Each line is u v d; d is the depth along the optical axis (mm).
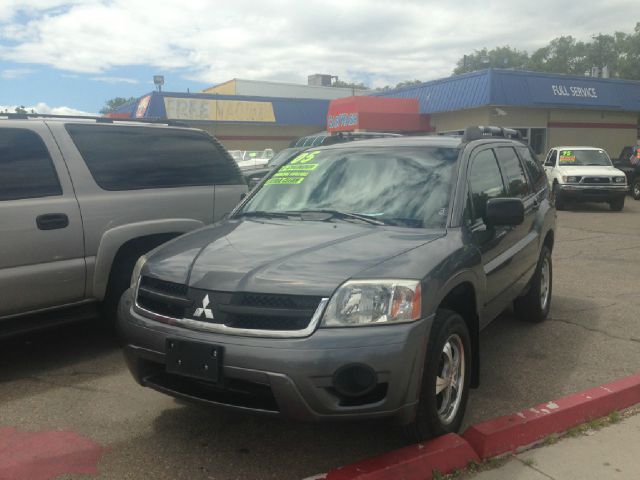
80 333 5625
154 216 5355
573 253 10203
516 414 3691
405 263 3168
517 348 5258
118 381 4480
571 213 16938
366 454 3424
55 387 4367
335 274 3047
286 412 2902
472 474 3227
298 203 4320
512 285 4871
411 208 3922
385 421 3467
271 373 2863
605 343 5371
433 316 3115
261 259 3258
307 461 3363
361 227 3771
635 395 4148
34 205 4582
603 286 7613
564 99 26812
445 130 29172
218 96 33719
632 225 14016
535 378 4566
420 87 29969
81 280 4879
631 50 71688
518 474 3232
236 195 6082
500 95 25328
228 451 3469
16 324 4629
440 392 3465
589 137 28766
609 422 3844
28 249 4539
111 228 5043
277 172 4832
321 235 3604
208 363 2992
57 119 5090
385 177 4234
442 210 3852
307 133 37250
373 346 2887
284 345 2879
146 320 3307
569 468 3293
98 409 3996
